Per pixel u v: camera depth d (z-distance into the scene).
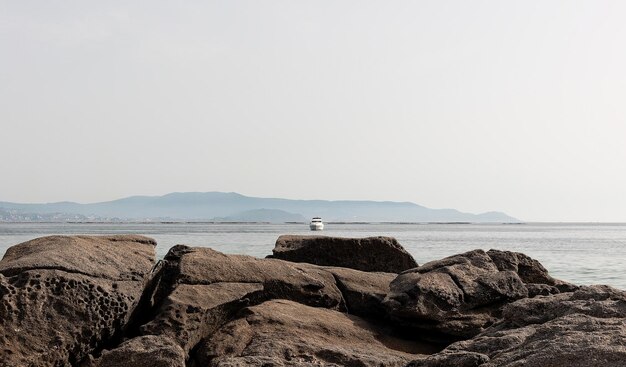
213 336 13.36
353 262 19.27
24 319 12.12
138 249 15.08
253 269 15.53
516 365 8.20
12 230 161.25
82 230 165.88
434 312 14.75
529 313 11.38
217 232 151.62
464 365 9.18
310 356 12.25
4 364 11.55
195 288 14.30
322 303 15.75
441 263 16.48
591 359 7.86
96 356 12.86
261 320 13.78
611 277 40.59
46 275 12.70
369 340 14.17
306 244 19.34
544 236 152.00
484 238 129.00
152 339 11.95
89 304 12.72
